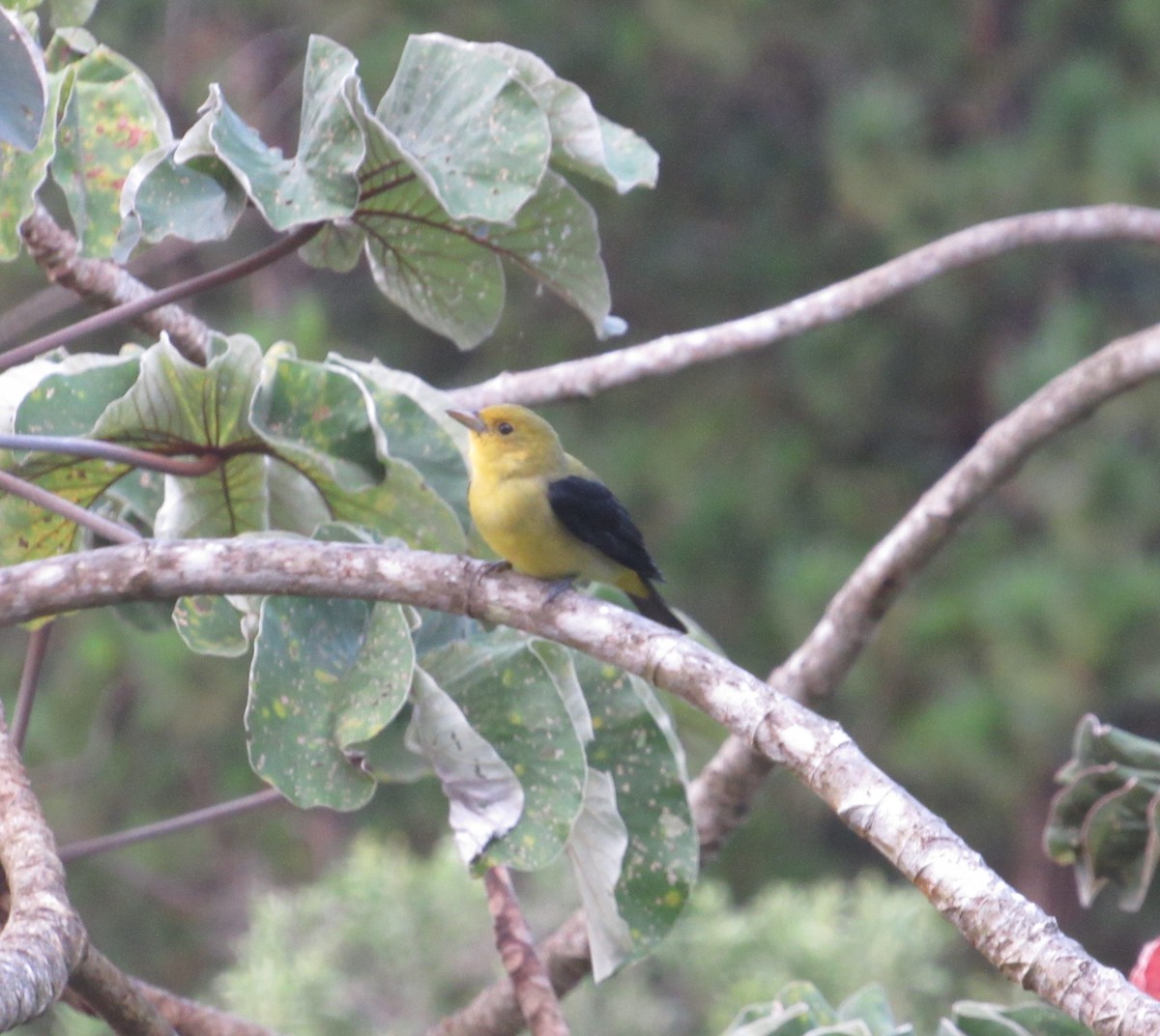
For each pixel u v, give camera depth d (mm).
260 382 7199
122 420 7199
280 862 23578
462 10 25844
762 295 28844
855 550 25562
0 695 22484
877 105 25891
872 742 24109
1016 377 25391
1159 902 25969
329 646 6691
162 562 6172
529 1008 7988
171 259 15508
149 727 22547
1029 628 22547
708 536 26219
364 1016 12359
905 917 13031
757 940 12734
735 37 26562
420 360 27891
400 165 7270
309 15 25328
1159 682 22047
